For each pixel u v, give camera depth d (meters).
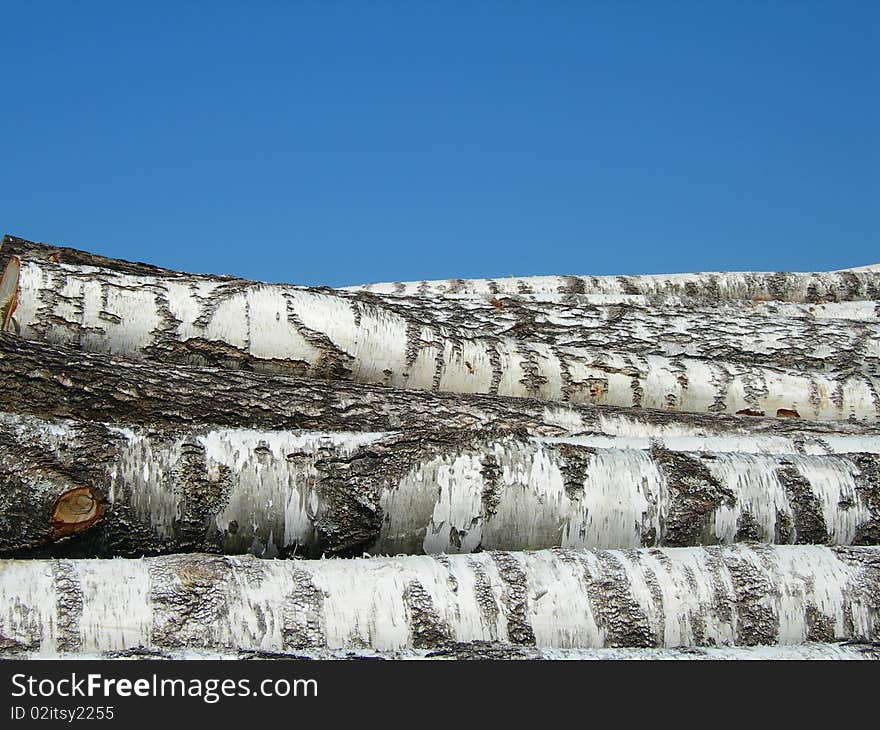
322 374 5.25
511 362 5.60
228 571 3.83
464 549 4.32
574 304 6.47
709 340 6.38
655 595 4.04
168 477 4.11
